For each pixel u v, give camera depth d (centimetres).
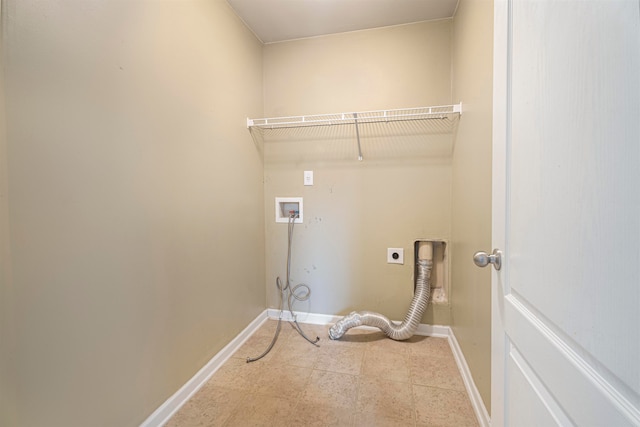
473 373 138
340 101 212
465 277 155
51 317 84
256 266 217
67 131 87
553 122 53
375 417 130
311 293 227
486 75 117
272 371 164
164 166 126
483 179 121
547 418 55
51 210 84
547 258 55
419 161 202
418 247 210
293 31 208
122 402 107
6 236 74
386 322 197
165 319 128
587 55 43
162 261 126
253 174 211
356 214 215
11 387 76
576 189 46
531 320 62
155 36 121
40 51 80
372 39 205
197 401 141
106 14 99
